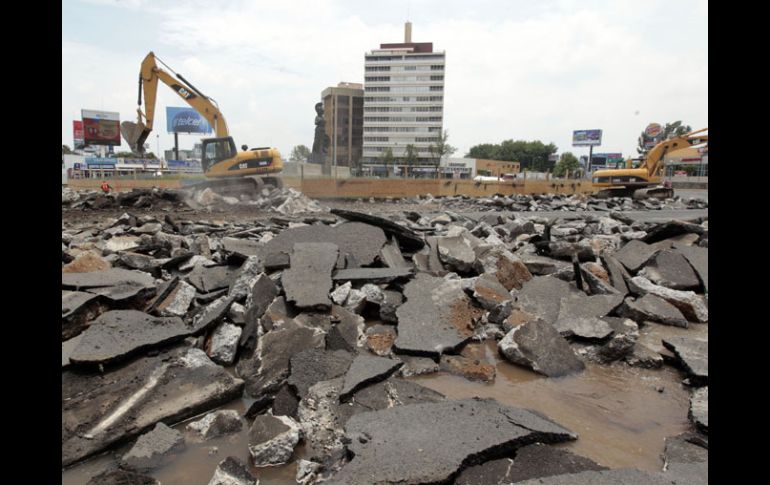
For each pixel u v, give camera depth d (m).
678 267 7.04
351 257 6.66
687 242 8.42
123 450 3.18
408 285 5.78
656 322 5.77
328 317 4.93
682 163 65.25
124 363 3.85
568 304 5.81
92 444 3.09
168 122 57.78
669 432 3.50
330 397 3.60
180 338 4.25
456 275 6.53
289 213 16.47
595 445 3.30
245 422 3.52
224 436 3.32
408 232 7.48
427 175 47.75
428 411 3.38
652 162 28.64
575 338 5.09
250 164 19.53
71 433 3.13
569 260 7.51
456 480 2.72
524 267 6.67
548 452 3.00
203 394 3.69
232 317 4.80
